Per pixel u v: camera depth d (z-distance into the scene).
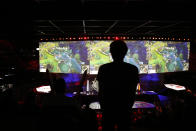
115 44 1.90
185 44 4.88
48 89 3.80
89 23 3.07
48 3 2.48
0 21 2.66
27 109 2.19
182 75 4.89
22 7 2.50
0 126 1.92
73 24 3.15
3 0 2.29
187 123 2.27
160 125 2.26
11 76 4.10
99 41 4.53
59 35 4.50
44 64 4.51
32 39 4.24
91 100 3.55
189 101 2.80
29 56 4.33
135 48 4.61
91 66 4.55
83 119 2.39
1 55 3.99
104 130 2.00
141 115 2.59
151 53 4.67
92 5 2.58
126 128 1.95
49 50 4.53
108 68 1.91
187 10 2.67
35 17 2.57
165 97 3.33
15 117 1.98
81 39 4.52
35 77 4.41
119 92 1.89
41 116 1.66
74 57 4.55
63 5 2.55
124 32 4.24
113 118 1.93
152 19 2.66
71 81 4.47
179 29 3.83
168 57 4.80
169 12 2.66
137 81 1.94
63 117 1.61
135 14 2.65
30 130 1.82
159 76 4.70
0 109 2.19
